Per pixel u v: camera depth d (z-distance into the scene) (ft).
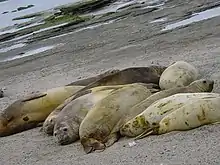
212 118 25.99
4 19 139.23
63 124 30.07
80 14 106.93
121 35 72.28
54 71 58.59
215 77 36.78
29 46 84.89
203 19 67.87
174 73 34.88
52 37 88.22
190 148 23.57
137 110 28.71
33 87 51.29
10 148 31.40
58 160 26.89
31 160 28.19
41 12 133.90
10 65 71.92
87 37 78.59
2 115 35.58
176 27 67.10
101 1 111.34
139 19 82.07
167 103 27.45
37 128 35.09
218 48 48.32
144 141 26.40
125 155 24.84
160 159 23.09
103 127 28.14
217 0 80.12
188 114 26.11
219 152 22.21
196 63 42.93
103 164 24.34
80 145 28.91
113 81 35.42
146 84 34.24
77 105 31.12
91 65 56.24
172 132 26.43
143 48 58.95
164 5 89.76
